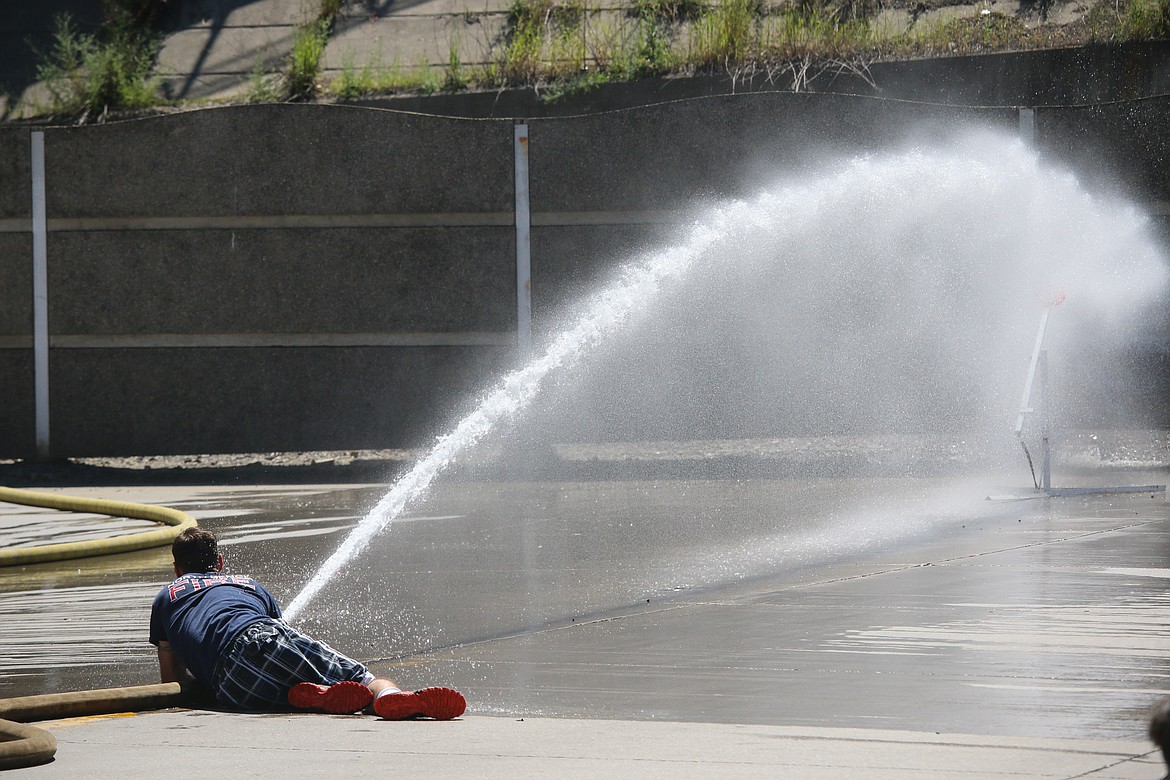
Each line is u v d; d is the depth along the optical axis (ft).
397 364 213.05
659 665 70.33
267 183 213.05
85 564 122.01
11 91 274.57
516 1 276.62
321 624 87.10
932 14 251.19
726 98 207.00
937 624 78.13
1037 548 107.45
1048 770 47.93
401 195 211.41
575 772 49.32
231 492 180.65
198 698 65.26
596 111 239.91
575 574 104.94
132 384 216.74
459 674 70.28
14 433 219.00
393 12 282.56
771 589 93.61
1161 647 70.44
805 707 59.72
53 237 216.13
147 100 259.39
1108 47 227.20
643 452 204.95
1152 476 167.63
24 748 51.83
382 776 49.32
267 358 215.10
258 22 285.23
